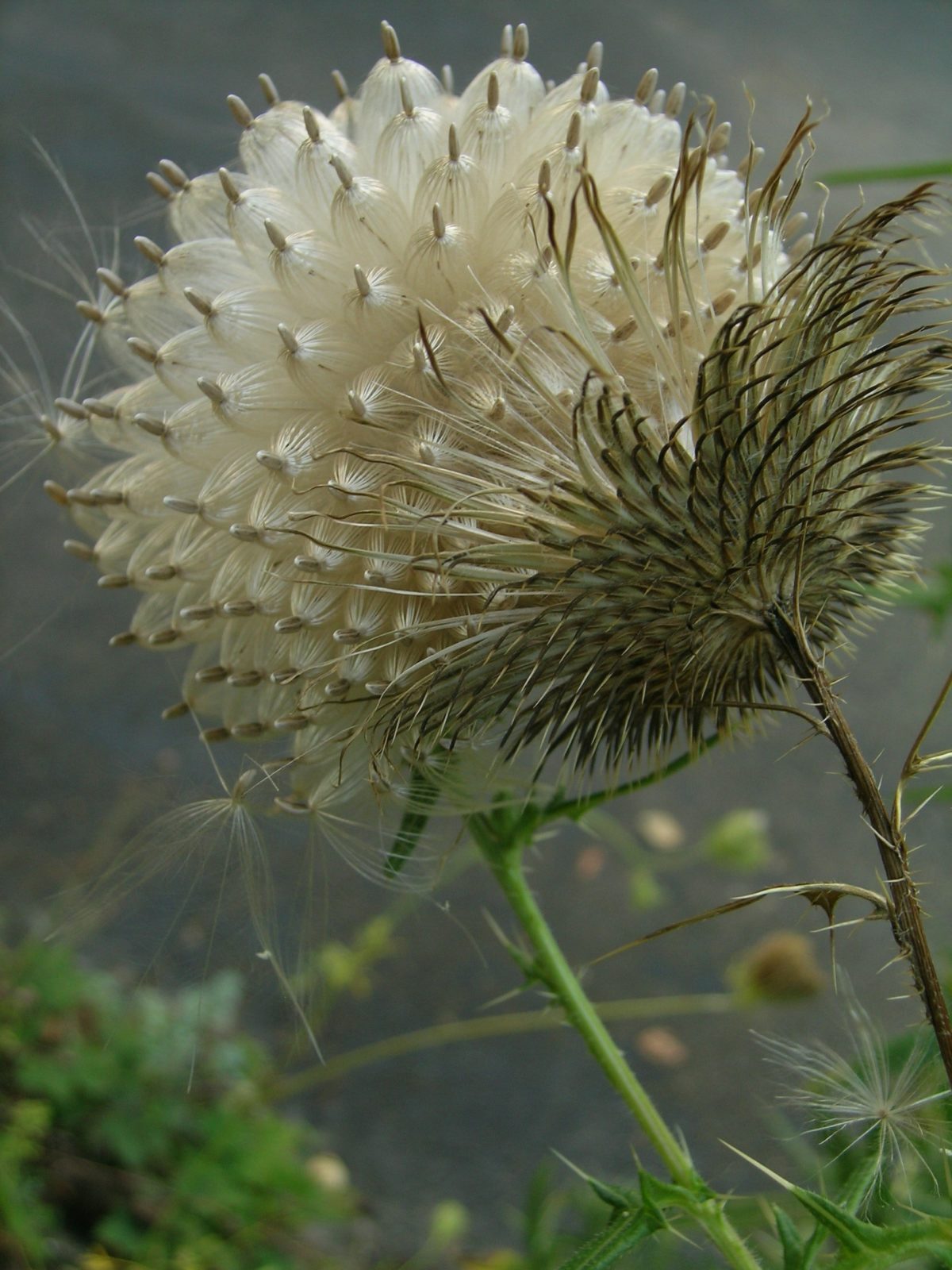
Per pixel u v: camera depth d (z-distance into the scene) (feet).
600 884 1.47
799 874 1.46
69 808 1.38
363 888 1.38
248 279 0.50
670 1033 1.33
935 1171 0.51
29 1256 0.90
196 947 0.54
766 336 0.43
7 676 1.51
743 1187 1.19
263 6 2.35
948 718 1.54
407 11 2.38
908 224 0.47
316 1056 1.30
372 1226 1.16
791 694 0.45
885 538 0.48
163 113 2.06
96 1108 1.04
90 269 0.79
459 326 0.45
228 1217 1.04
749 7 2.62
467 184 0.46
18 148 1.93
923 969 0.42
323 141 0.48
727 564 0.43
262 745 0.52
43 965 1.07
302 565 0.45
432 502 0.45
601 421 0.42
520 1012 1.36
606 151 0.50
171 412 0.51
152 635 0.51
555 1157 1.25
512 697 0.47
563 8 2.46
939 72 2.47
